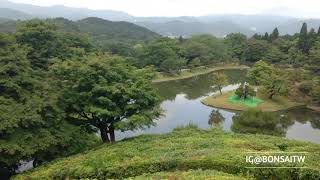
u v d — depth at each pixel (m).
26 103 27.05
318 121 66.94
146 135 33.41
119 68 33.12
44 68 52.31
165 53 121.25
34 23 55.22
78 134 31.11
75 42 72.56
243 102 77.56
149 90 33.47
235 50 154.50
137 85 32.81
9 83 26.81
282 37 163.12
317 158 22.31
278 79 80.50
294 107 77.56
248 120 46.69
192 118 65.75
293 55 128.50
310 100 81.12
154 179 19.05
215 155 22.36
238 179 18.53
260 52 145.25
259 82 87.00
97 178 23.17
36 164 30.28
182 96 88.44
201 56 136.88
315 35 137.88
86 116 33.78
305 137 55.12
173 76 118.31
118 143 30.72
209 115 68.62
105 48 133.62
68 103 31.42
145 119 31.97
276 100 81.00
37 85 29.41
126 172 22.89
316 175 19.77
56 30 59.78
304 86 84.56
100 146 30.70
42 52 53.12
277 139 29.67
